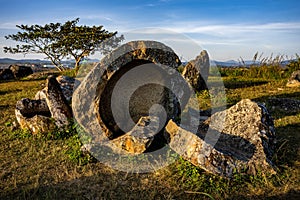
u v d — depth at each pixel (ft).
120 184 13.34
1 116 24.54
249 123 16.03
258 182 13.15
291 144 17.28
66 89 30.22
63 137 18.75
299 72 40.22
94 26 82.02
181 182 13.41
